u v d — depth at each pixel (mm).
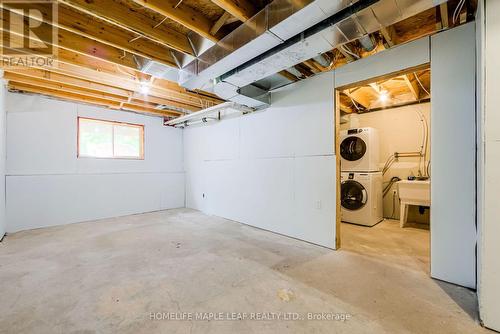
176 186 6145
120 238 3482
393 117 4609
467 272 2014
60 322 1599
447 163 2111
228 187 4730
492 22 1522
